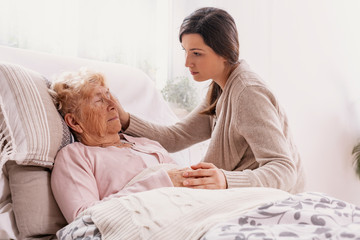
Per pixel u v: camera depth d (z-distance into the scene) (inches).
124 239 26.1
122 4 92.2
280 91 108.5
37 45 80.4
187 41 46.1
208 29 44.8
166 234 25.8
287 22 108.6
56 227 36.7
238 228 22.9
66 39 83.6
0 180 37.5
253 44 106.5
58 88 44.6
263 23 107.0
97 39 89.4
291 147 49.8
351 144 116.9
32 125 37.1
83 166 39.1
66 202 35.6
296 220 24.0
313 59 111.6
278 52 108.2
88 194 36.7
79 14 87.1
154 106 68.1
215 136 49.3
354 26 115.4
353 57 116.0
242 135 45.0
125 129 54.9
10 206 37.1
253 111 43.6
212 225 24.7
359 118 117.7
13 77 38.7
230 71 48.9
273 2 107.2
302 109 110.5
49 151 38.2
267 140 42.1
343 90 115.5
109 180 40.5
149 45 99.2
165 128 59.2
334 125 114.6
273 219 24.6
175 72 105.2
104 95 45.5
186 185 36.9
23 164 36.3
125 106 64.4
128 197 30.3
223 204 28.3
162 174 37.4
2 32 76.2
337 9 113.5
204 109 59.2
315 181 111.7
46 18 81.2
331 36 113.3
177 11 104.5
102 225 28.4
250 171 39.5
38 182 37.1
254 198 29.7
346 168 116.6
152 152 48.4
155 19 100.0
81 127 44.1
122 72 66.7
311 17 110.7
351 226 20.5
